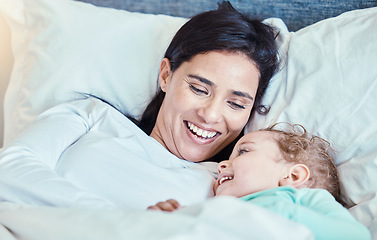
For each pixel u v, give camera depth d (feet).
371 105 3.83
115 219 2.27
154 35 4.86
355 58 3.99
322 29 4.32
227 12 4.14
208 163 4.13
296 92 4.14
